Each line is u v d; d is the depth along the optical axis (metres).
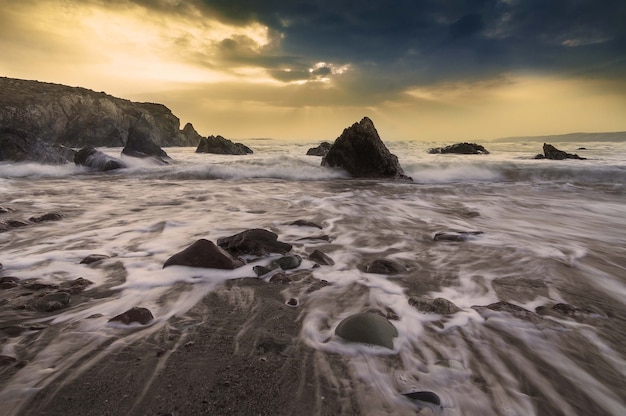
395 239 5.33
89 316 2.68
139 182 12.62
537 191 11.09
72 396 1.77
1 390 1.79
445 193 10.59
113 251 4.41
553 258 4.35
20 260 3.99
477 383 1.94
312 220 6.62
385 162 15.17
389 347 2.29
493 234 5.67
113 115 44.62
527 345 2.35
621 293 3.29
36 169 14.98
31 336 2.35
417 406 1.75
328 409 1.73
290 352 2.25
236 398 1.80
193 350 2.25
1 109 35.91
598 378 2.00
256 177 14.88
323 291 3.29
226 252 3.96
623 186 12.04
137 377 1.95
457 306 2.94
